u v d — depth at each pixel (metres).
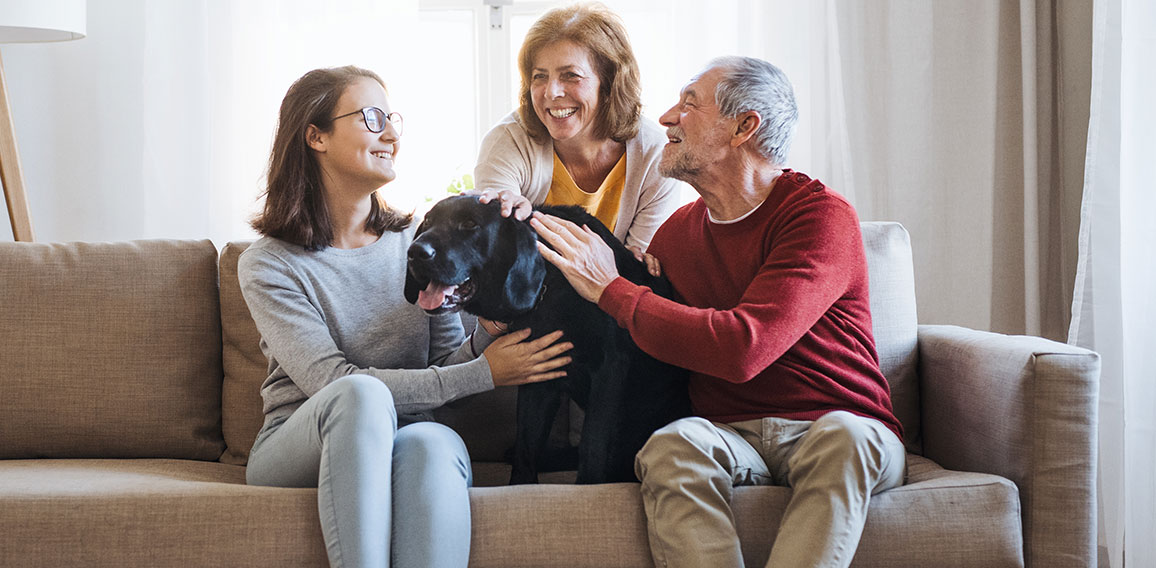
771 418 1.50
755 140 1.57
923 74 2.64
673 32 2.84
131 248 1.92
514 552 1.37
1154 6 2.10
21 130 2.91
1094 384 1.45
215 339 1.92
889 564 1.37
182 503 1.38
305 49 2.82
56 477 1.54
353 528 1.29
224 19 2.80
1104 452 2.19
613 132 1.81
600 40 1.76
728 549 1.31
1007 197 2.62
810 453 1.36
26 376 1.80
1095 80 2.21
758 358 1.41
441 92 3.01
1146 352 2.11
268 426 1.64
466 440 1.85
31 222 2.69
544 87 1.75
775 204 1.57
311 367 1.57
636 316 1.47
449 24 2.99
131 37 2.92
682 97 1.61
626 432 1.54
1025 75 2.52
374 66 2.81
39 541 1.35
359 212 1.73
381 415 1.38
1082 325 2.23
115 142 2.94
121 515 1.36
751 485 1.44
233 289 1.90
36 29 2.63
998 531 1.39
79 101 2.92
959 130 2.64
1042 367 1.45
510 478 1.67
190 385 1.86
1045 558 1.43
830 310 1.55
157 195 2.83
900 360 1.85
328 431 1.37
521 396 1.63
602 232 1.62
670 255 1.70
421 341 1.74
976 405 1.61
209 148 2.84
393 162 1.71
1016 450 1.48
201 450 1.86
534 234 1.55
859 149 2.69
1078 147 2.51
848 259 1.52
